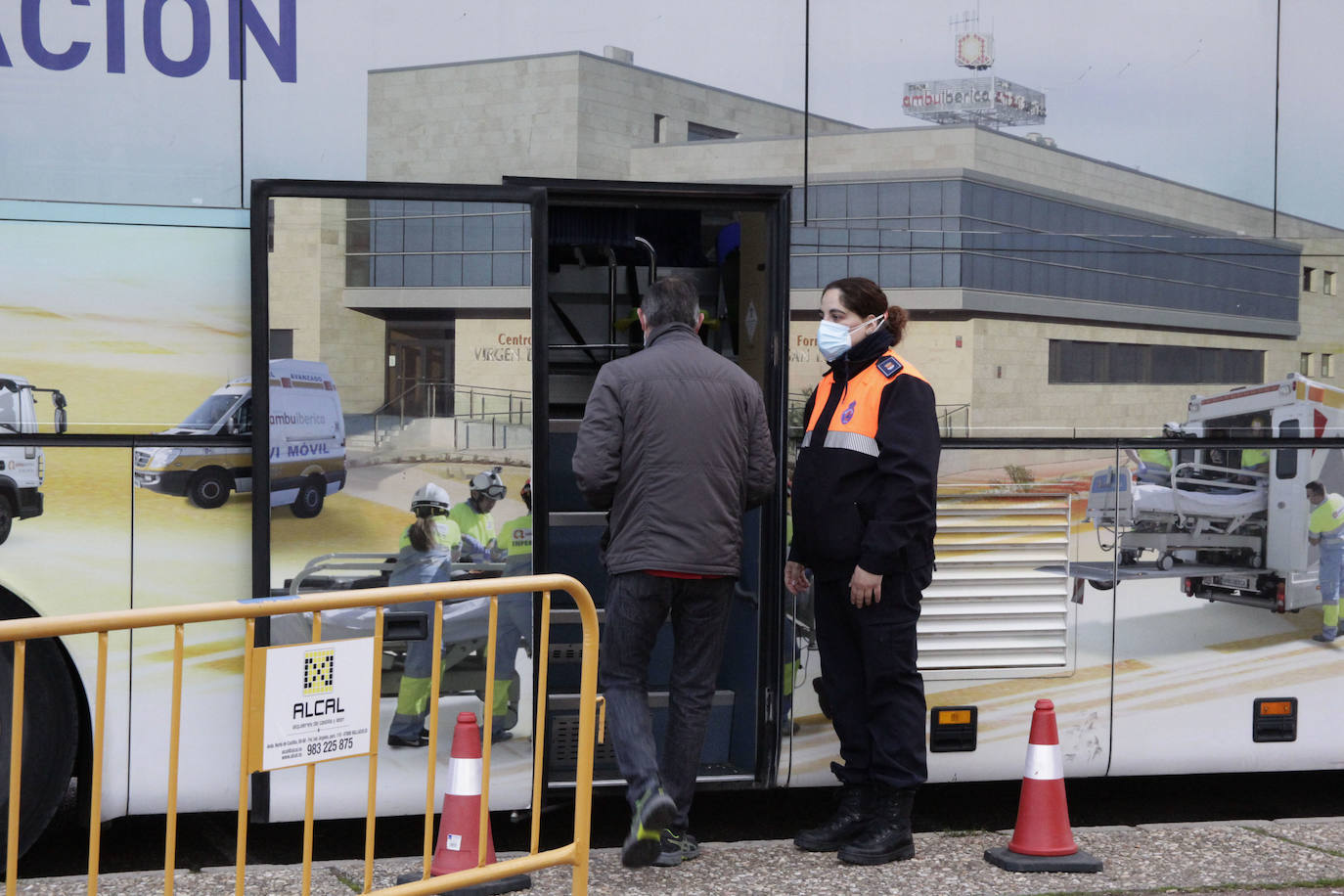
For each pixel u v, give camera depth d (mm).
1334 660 4727
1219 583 4641
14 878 2664
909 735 4133
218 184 4012
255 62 4027
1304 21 4652
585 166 4223
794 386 4379
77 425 3920
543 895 3834
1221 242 4598
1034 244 4461
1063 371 4484
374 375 4074
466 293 4109
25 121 3912
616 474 3990
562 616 4641
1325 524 4695
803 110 4352
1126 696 4605
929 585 4312
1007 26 4441
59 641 3943
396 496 4090
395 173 4113
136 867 4262
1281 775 5773
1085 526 4531
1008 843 4398
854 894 3877
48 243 3910
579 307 5086
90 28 3941
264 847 4438
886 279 4395
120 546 3943
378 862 4152
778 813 4977
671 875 4020
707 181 4312
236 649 4027
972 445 4434
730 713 4672
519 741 4215
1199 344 4590
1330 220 4656
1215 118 4590
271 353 3990
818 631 4285
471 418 4121
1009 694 4539
